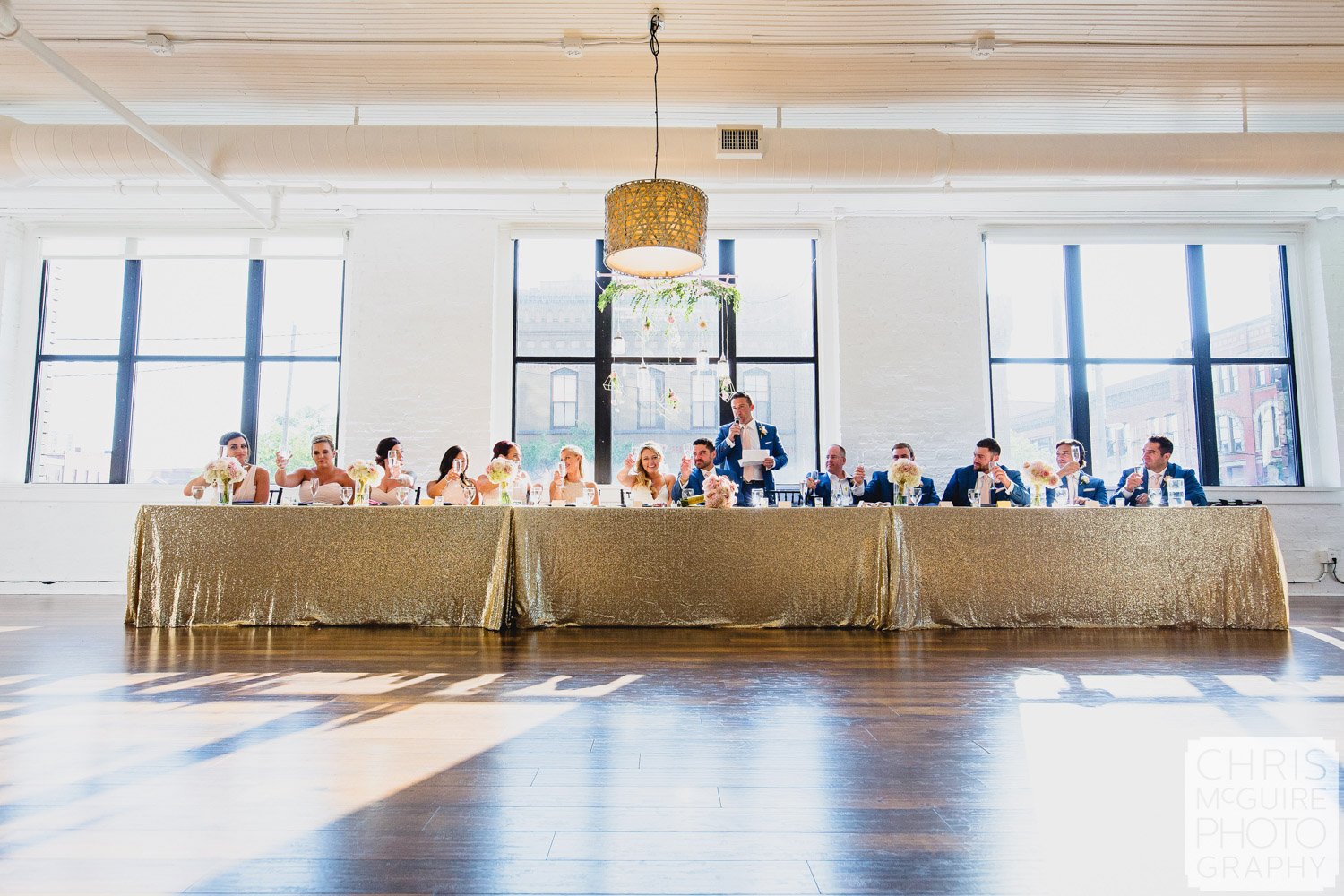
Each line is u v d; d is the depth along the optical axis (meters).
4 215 6.59
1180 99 4.97
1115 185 5.98
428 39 4.29
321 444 4.78
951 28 4.18
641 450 4.44
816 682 2.67
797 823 1.48
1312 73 4.64
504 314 6.72
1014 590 3.94
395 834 1.43
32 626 3.96
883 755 1.88
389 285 6.57
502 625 3.83
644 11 4.02
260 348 6.75
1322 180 5.75
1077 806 1.56
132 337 6.75
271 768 1.77
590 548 3.95
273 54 4.45
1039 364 6.74
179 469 6.70
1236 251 6.83
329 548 3.96
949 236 6.63
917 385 6.52
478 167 4.75
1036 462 4.16
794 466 6.71
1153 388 6.76
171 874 1.27
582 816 1.51
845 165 4.76
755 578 3.94
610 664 2.97
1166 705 2.35
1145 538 3.97
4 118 4.71
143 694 2.46
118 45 4.32
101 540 6.34
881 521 3.96
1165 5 3.96
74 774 1.72
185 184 5.89
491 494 4.67
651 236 3.37
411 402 6.49
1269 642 3.51
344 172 4.80
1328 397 6.50
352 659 3.06
